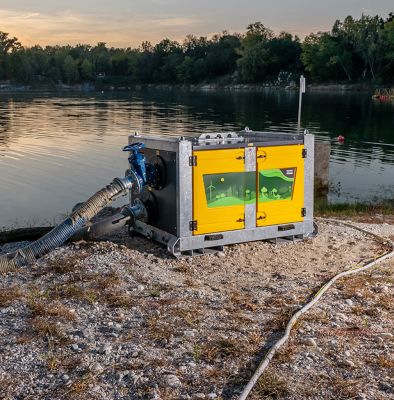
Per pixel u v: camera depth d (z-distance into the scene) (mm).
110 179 16156
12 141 24734
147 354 3887
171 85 136750
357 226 8008
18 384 3527
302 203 6953
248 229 6598
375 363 3822
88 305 4797
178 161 6098
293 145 6746
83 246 6477
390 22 98000
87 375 3602
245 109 46594
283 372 3666
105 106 52375
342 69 100812
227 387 3482
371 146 23156
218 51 131875
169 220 6410
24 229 7793
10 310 4699
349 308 4840
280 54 117688
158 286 5281
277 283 5535
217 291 5266
